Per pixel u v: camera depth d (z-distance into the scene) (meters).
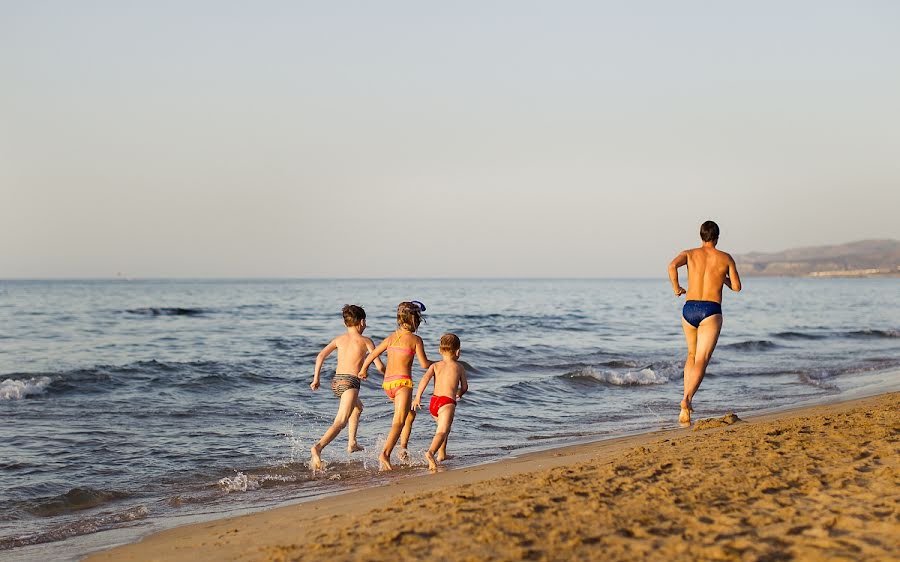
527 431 10.32
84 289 111.25
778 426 7.30
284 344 23.53
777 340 27.36
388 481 7.17
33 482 7.36
